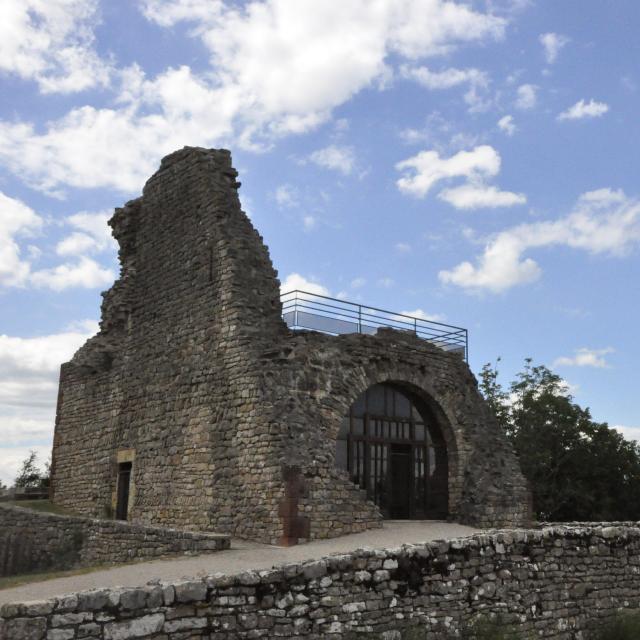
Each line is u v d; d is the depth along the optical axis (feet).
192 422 73.46
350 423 77.51
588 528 44.70
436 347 85.20
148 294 86.07
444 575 36.58
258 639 30.09
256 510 62.59
